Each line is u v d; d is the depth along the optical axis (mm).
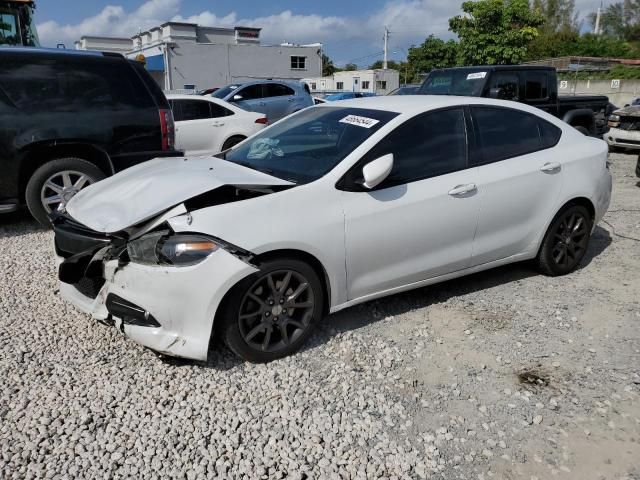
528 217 4414
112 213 3305
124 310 3172
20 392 3039
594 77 35531
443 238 3947
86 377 3201
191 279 3004
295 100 14656
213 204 3271
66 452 2604
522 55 24953
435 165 3943
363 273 3648
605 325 3973
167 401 3000
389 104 4191
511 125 4441
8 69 5551
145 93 6219
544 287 4617
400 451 2688
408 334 3805
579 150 4730
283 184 3426
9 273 4738
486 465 2621
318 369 3352
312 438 2754
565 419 2953
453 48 42531
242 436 2758
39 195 5828
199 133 10172
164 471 2508
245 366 3348
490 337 3781
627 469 2609
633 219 6691
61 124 5734
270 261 3236
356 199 3541
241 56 31250
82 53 5910
